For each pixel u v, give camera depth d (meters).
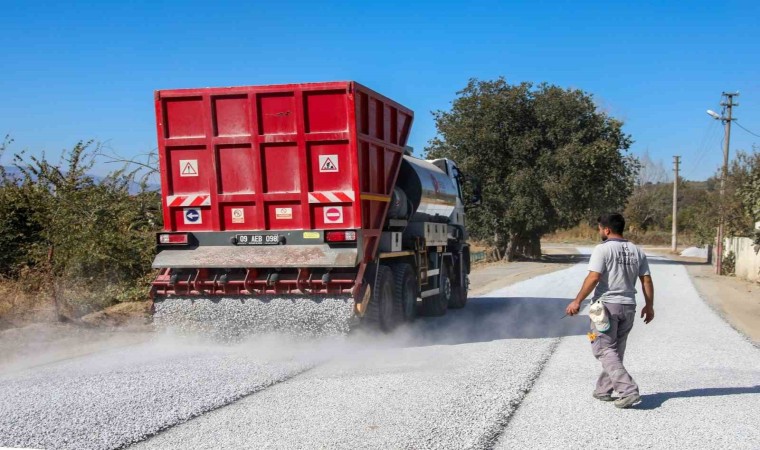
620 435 5.59
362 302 9.23
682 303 16.77
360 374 7.95
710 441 5.44
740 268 27.77
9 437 5.52
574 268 33.66
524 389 7.19
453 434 5.63
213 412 6.28
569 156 36.41
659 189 99.12
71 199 12.40
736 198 29.30
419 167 12.60
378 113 10.29
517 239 41.72
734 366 8.52
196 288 9.55
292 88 9.41
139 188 14.93
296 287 9.30
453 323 12.76
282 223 9.53
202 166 9.73
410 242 11.83
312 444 5.36
